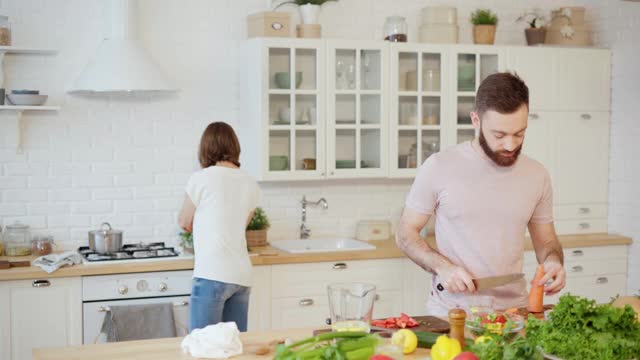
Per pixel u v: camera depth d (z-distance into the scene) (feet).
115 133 15.96
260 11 16.74
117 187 16.02
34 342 13.80
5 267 13.73
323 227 17.40
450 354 7.11
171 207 16.37
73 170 15.74
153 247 15.57
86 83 14.75
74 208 15.78
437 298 10.13
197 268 12.98
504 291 10.04
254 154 15.92
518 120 9.38
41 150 15.52
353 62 16.22
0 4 15.19
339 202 17.49
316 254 15.25
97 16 15.67
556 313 7.51
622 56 17.74
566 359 7.32
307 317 15.29
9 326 13.65
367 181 17.67
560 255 10.07
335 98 16.12
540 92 17.46
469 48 16.85
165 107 16.25
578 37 17.93
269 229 17.04
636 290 17.46
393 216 17.88
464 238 10.11
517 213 10.05
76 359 7.82
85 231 15.87
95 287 14.05
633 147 17.56
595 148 18.07
